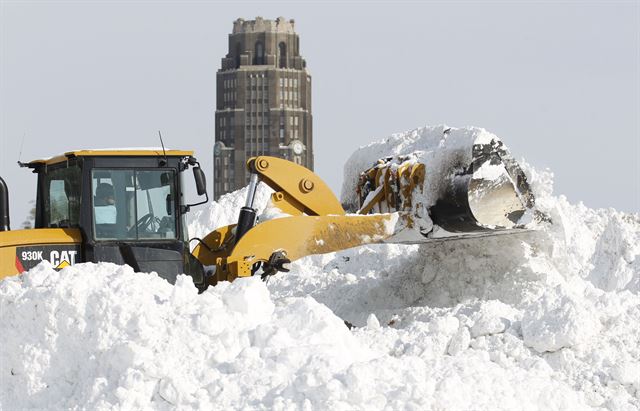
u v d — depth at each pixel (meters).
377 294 37.75
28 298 23.42
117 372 21.59
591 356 25.88
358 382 20.12
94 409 20.75
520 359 25.83
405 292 37.22
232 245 33.94
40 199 33.28
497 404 21.20
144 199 30.48
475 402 20.97
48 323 23.03
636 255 40.84
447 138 32.69
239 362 21.39
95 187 30.19
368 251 47.19
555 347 26.08
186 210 30.86
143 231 30.41
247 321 22.91
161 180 30.66
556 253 35.47
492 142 31.89
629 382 24.97
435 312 33.28
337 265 46.84
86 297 23.22
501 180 31.89
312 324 22.97
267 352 21.80
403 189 32.91
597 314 27.38
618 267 40.66
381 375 20.88
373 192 34.00
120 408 20.67
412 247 46.78
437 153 32.41
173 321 22.53
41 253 29.73
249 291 23.28
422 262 37.41
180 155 30.77
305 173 33.75
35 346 22.95
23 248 29.56
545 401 22.23
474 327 27.02
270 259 31.67
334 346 22.00
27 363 22.75
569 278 35.66
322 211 33.69
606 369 25.42
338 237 32.38
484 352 25.77
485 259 35.72
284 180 33.47
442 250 36.66
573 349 26.14
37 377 22.64
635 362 25.67
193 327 22.33
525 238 35.50
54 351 22.84
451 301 35.66
